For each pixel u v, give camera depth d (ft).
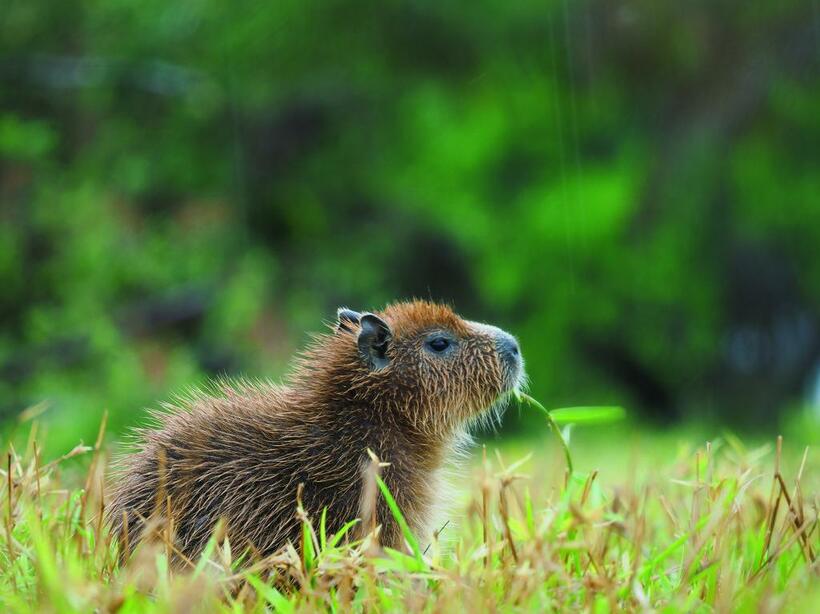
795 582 13.34
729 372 78.33
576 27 67.72
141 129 56.54
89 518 16.96
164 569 12.44
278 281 68.44
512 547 13.38
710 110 69.67
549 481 23.61
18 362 43.83
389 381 17.94
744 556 14.57
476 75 72.90
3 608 12.54
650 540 16.61
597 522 15.15
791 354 78.48
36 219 48.16
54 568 12.04
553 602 12.37
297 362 18.94
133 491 16.03
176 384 46.14
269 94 70.38
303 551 13.78
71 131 53.26
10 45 50.75
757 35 67.62
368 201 75.56
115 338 45.80
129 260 51.03
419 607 12.30
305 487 16.24
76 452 17.02
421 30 70.79
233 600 13.32
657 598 13.12
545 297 73.82
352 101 73.61
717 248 73.97
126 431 39.42
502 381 19.08
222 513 15.83
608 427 55.88
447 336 18.72
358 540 14.61
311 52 69.77
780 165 71.72
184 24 58.39
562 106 71.20
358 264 72.54
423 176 73.61
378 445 17.24
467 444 19.83
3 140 45.60
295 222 72.90
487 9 69.92
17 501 15.87
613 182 69.87
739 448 21.13
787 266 76.33
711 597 13.20
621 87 69.87
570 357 75.15
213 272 56.70
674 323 74.69
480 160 73.05
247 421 16.94
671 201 71.31
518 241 72.23
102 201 50.85
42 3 51.29
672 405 77.51
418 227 75.46
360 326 18.03
